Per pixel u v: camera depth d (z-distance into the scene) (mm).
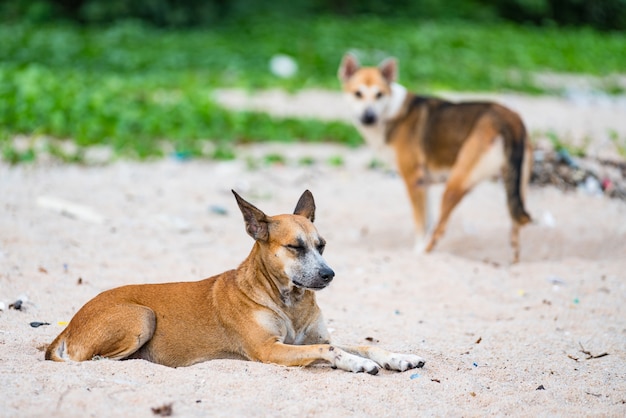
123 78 20688
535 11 36406
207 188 13078
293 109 19562
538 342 7734
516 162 10586
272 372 6359
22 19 28812
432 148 11344
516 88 23250
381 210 12578
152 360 6672
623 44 32438
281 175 14125
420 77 23578
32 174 13086
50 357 6539
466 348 7484
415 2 35438
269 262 6676
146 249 10109
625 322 8406
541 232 11453
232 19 31125
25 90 16531
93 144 15164
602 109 21000
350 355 6512
